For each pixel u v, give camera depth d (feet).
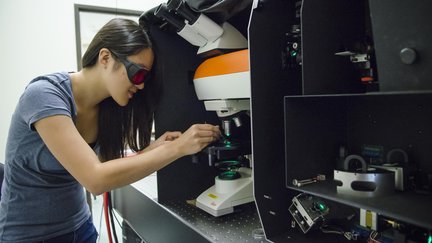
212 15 3.18
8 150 2.93
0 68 7.09
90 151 2.57
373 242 2.47
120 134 3.83
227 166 3.77
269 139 2.64
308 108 2.62
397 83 1.79
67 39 7.72
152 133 4.03
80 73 3.18
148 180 4.89
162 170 3.90
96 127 3.77
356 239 2.64
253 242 2.73
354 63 2.66
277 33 2.69
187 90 4.10
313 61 2.39
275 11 2.68
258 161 2.57
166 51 3.94
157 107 3.90
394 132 2.71
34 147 2.81
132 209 4.67
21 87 7.32
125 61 2.89
